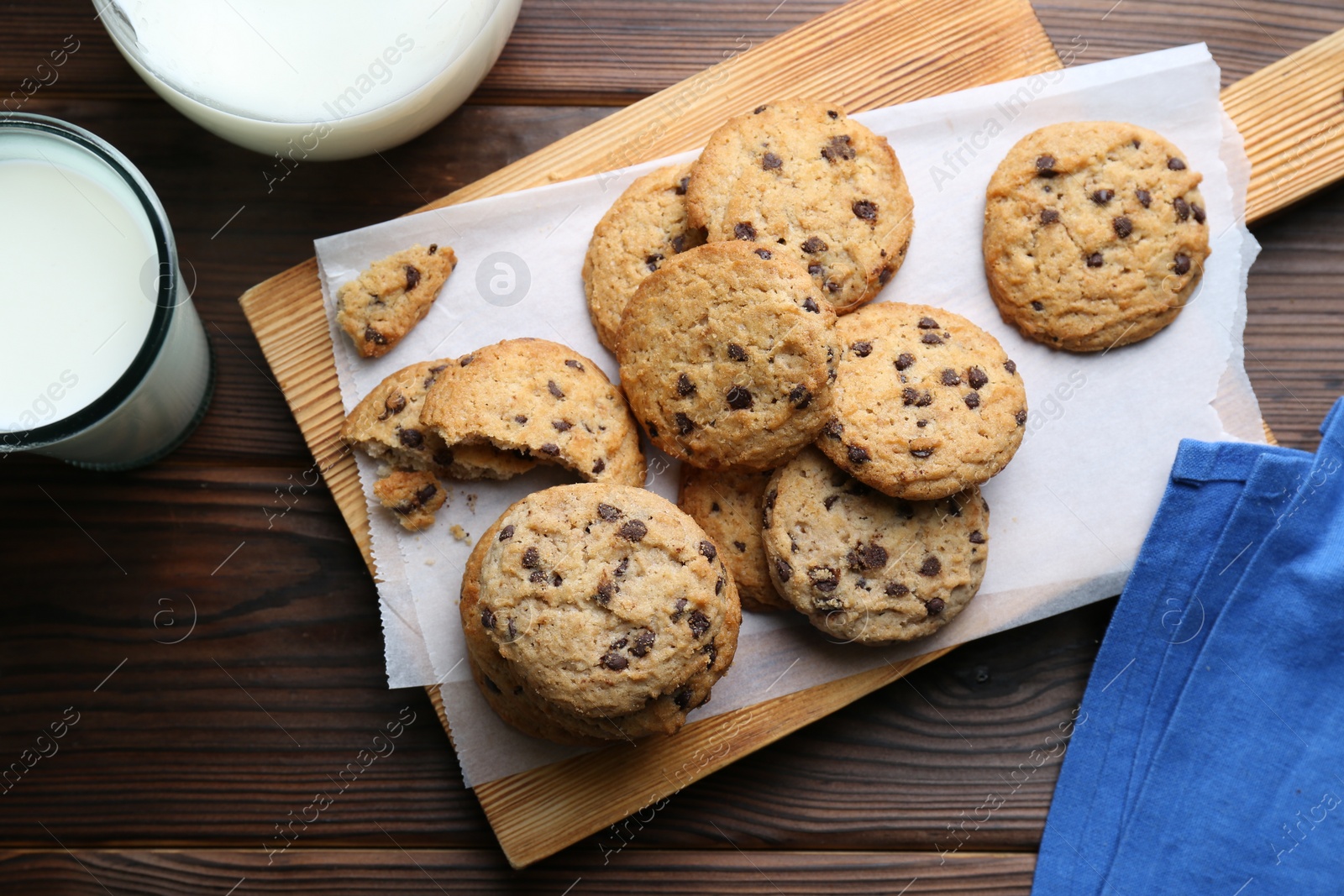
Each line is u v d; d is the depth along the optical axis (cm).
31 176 49
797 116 52
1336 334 54
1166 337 52
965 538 50
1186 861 51
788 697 51
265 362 53
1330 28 54
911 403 50
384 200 54
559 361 50
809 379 48
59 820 52
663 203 52
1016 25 53
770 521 50
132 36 48
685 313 49
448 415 49
